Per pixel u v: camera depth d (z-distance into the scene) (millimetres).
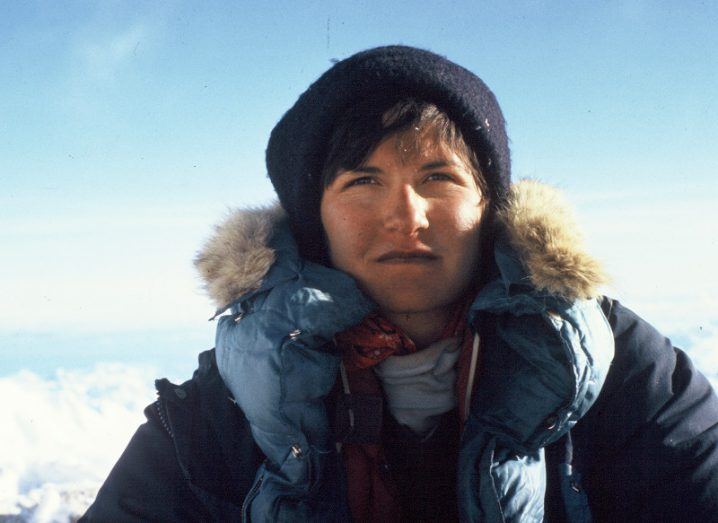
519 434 799
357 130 845
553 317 785
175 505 892
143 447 941
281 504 781
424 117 840
